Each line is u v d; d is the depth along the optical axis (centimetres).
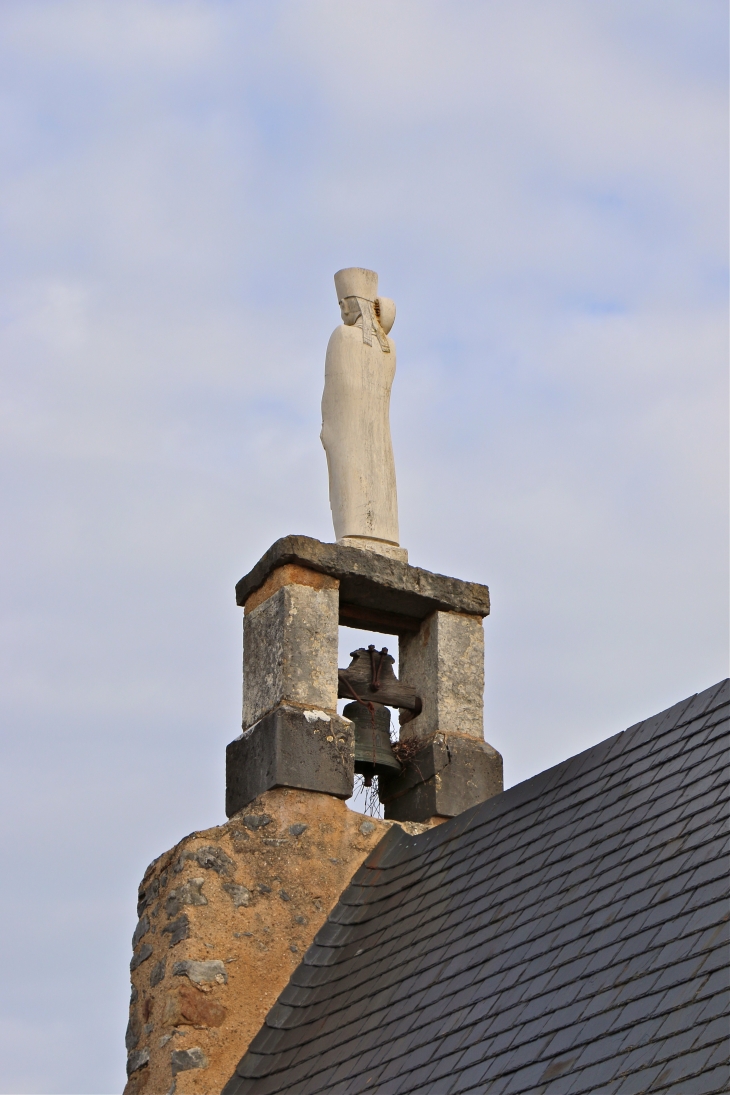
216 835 2608
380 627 2936
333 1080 2138
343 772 2702
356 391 3028
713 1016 1656
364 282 3131
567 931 2011
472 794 2789
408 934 2373
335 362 3053
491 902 2241
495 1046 1898
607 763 2322
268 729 2702
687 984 1733
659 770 2188
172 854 2617
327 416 3039
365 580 2841
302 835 2645
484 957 2119
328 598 2806
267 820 2642
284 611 2770
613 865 2062
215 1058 2447
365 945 2464
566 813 2291
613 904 1983
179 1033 2455
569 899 2073
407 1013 2148
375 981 2323
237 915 2555
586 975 1891
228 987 2502
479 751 2827
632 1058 1686
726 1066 1574
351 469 2975
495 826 2448
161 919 2580
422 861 2553
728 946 1741
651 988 1773
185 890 2553
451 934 2255
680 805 2067
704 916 1822
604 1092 1666
